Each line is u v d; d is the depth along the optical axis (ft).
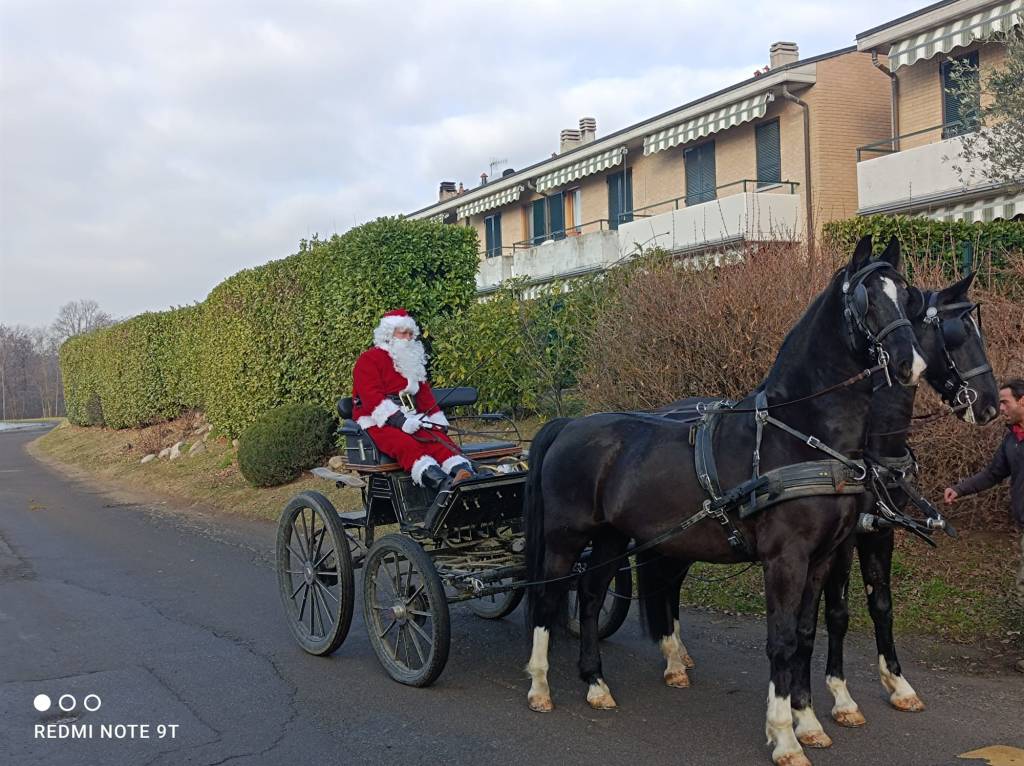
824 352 15.29
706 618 23.88
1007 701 17.11
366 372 22.35
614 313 32.65
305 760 15.84
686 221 65.26
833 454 15.05
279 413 48.78
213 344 64.54
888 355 14.21
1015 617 20.95
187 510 48.16
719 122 66.13
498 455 22.91
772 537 15.23
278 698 19.01
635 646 22.17
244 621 25.29
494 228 102.06
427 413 22.86
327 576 22.09
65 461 83.87
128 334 87.61
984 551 24.59
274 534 39.22
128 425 90.53
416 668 20.40
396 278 46.98
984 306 25.50
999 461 18.65
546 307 42.98
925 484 25.20
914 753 15.16
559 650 22.09
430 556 21.08
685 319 28.91
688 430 17.02
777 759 14.78
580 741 16.35
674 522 16.66
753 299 27.89
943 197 51.62
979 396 16.47
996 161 34.50
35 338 285.23
